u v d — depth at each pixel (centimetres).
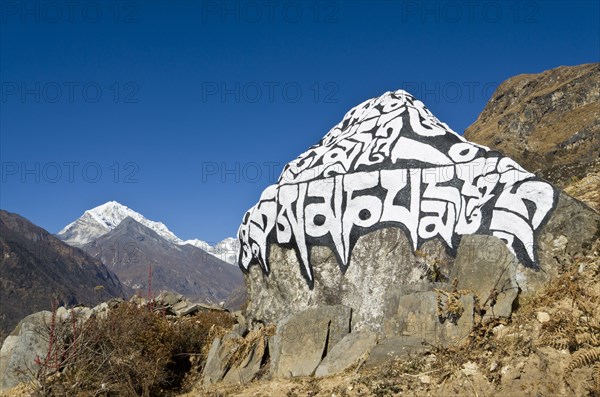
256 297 999
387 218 915
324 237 936
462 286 788
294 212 962
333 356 795
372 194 933
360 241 918
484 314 753
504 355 680
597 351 624
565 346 657
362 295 892
